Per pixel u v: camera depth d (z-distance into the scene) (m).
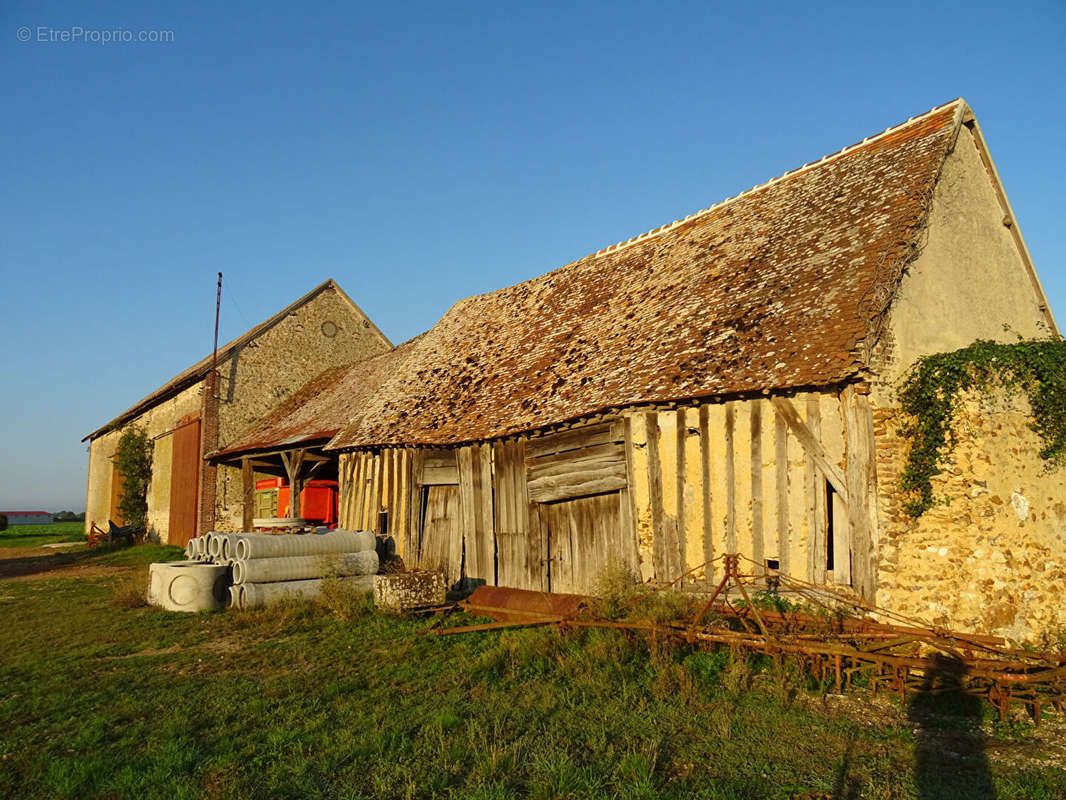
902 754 5.48
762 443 9.44
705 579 9.82
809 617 8.09
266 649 8.69
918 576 7.93
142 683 7.26
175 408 25.47
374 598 10.98
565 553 12.04
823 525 8.77
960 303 10.38
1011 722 6.23
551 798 4.56
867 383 8.57
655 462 10.62
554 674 7.35
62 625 10.48
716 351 10.52
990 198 11.64
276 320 24.58
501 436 12.90
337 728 5.83
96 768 5.02
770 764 5.21
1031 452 8.02
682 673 6.98
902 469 8.30
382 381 19.45
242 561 11.18
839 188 12.23
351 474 16.42
